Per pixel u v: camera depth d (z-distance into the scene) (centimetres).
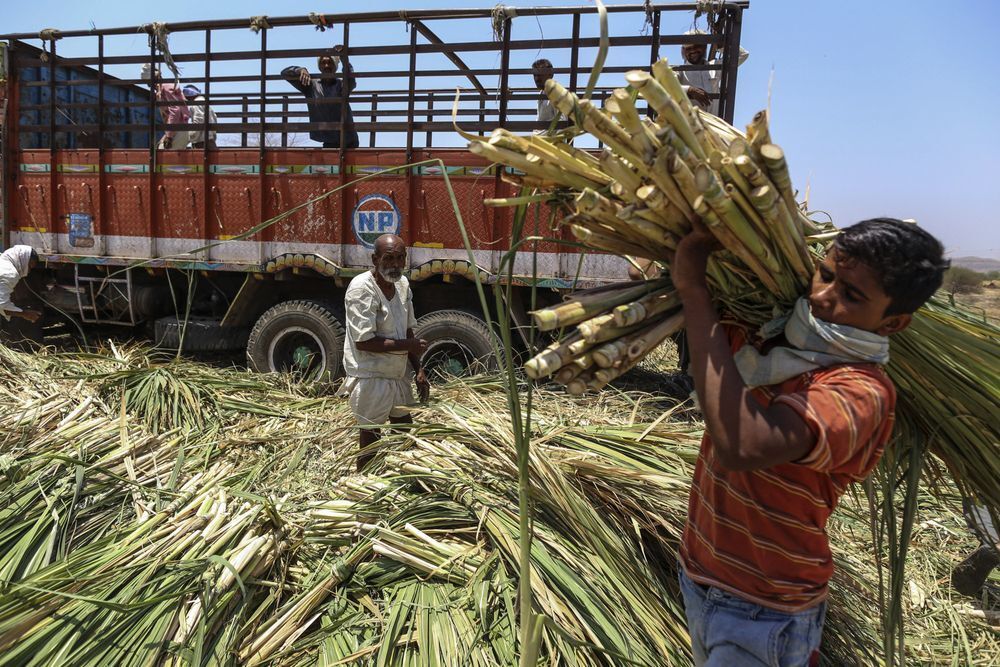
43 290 738
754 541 152
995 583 334
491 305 611
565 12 532
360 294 389
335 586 249
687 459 298
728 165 133
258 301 671
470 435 323
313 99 607
